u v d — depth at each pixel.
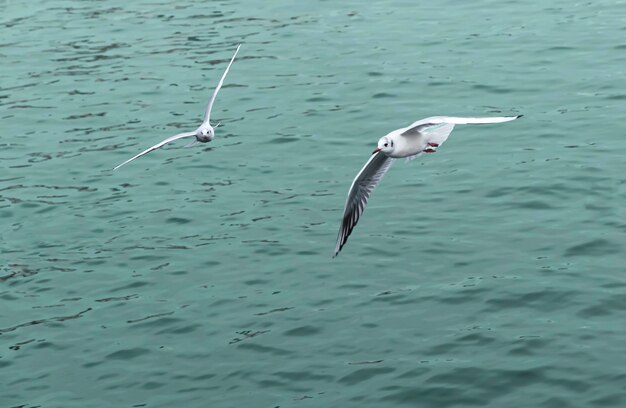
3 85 27.67
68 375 14.88
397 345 14.94
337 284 16.84
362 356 14.73
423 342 14.97
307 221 19.28
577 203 19.25
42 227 19.80
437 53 28.11
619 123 22.86
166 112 25.27
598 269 16.73
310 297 16.50
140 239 19.05
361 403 13.63
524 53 27.66
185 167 22.22
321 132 23.55
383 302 16.17
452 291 16.34
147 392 14.31
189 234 19.12
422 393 13.76
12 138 24.23
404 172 21.30
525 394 13.61
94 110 25.67
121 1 35.12
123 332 15.88
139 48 30.02
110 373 14.84
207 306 16.45
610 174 20.31
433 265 17.28
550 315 15.51
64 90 27.08
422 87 25.77
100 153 23.14
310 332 15.45
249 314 16.09
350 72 27.09
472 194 19.98
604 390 13.55
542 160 21.23
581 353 14.41
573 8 31.41
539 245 17.73
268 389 14.11
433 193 20.16
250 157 22.52
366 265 17.42
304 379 14.28
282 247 18.27
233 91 26.33
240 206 20.17
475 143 22.47
